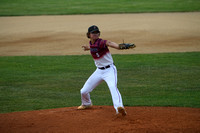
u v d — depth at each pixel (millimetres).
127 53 56312
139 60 50375
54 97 33875
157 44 62625
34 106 30672
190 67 45000
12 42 66938
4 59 52781
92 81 23594
